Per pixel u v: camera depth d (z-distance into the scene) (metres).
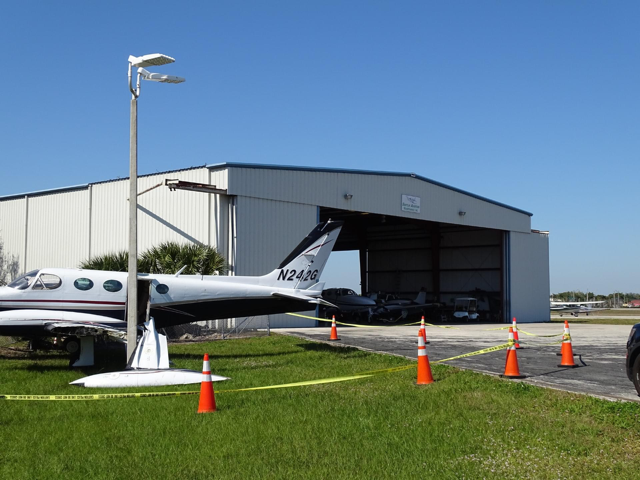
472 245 43.03
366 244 49.34
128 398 9.56
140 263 21.03
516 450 6.60
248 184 25.30
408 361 13.55
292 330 24.50
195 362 13.58
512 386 9.90
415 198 33.41
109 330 13.13
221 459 6.46
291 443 7.01
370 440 7.09
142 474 6.01
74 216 30.72
